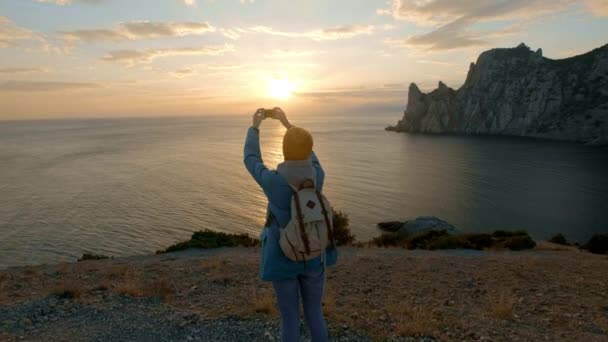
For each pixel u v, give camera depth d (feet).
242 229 211.00
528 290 28.19
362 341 16.03
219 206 262.67
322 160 492.54
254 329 16.67
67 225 222.69
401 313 20.43
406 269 36.22
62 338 15.92
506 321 19.86
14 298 22.68
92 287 24.98
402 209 259.39
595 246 92.17
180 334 16.33
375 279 31.37
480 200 283.59
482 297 25.90
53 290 23.65
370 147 642.63
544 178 350.84
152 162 504.84
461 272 35.04
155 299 22.15
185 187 331.98
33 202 285.23
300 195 8.79
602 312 22.11
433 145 643.45
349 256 48.24
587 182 328.08
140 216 239.50
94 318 18.45
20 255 173.99
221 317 18.13
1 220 235.61
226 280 28.68
